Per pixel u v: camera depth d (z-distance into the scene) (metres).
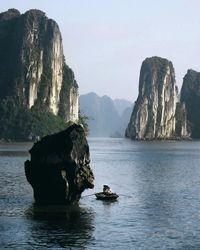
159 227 43.06
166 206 54.09
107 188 60.75
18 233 39.91
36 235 39.34
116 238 38.97
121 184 75.81
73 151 52.84
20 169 94.75
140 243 37.62
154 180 82.12
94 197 59.75
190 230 42.00
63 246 36.41
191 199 59.62
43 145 53.44
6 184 69.88
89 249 35.84
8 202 54.44
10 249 35.47
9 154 149.00
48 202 53.78
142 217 47.50
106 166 113.81
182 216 48.19
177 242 38.06
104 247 36.41
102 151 196.88
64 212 49.28
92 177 54.94
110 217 47.22
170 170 103.88
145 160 138.38
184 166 116.75
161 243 37.72
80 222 44.56
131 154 173.25
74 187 53.34
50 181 52.75
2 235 39.22
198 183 77.88
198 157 157.12
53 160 52.59
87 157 54.84
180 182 79.12
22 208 50.94
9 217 46.19
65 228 42.00
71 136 53.00
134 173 95.50
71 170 53.00
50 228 41.81
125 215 48.38
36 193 53.81
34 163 53.28
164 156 161.38
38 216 46.88
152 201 57.62
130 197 60.75
